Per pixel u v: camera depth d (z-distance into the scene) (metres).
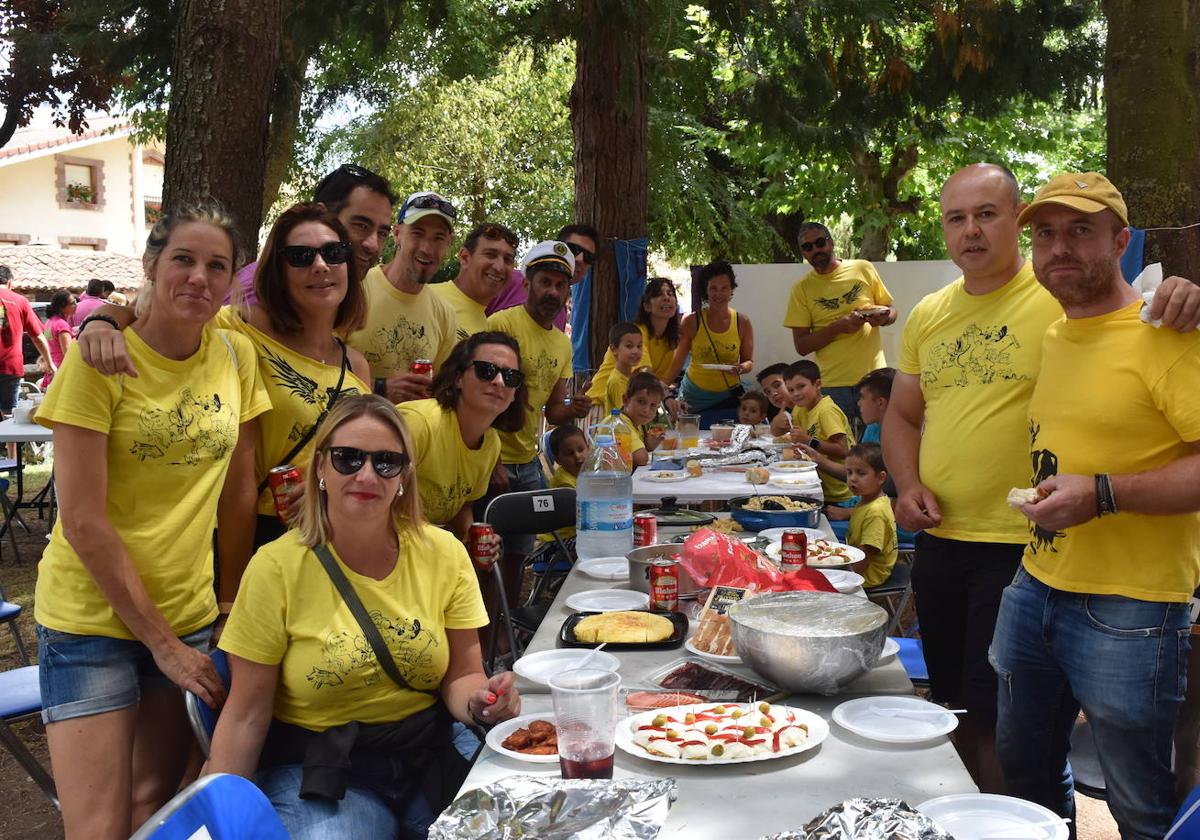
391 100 17.55
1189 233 5.95
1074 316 2.49
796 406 6.53
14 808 3.99
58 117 9.05
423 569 2.50
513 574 4.61
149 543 2.56
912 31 9.59
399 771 2.41
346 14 6.79
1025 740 2.75
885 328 10.33
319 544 2.40
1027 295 3.00
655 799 1.73
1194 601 2.84
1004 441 3.00
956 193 3.03
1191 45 5.97
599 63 7.32
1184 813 1.65
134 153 25.11
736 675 2.45
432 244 3.95
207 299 2.53
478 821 1.70
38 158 23.05
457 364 3.42
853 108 9.09
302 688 2.37
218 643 2.54
